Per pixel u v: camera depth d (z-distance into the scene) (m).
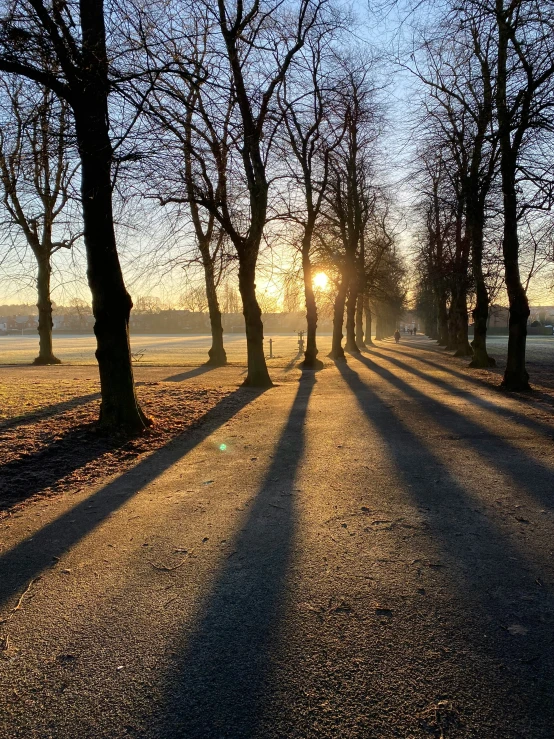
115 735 1.95
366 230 28.44
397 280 35.41
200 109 7.39
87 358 30.39
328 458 6.15
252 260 13.40
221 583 3.13
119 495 4.95
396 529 3.93
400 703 2.10
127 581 3.18
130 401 7.87
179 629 2.64
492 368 19.28
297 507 4.47
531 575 3.18
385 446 6.71
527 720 1.99
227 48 10.28
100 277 7.52
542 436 7.15
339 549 3.59
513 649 2.43
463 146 10.78
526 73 8.64
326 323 104.31
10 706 2.12
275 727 1.98
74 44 6.12
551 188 7.92
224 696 2.15
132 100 6.41
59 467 5.95
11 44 5.94
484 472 5.44
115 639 2.57
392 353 31.17
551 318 110.75
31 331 109.69
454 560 3.39
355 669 2.31
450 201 14.49
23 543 3.81
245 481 5.32
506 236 12.23
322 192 18.97
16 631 2.66
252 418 9.16
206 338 69.00
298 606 2.84
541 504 4.45
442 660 2.36
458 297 26.05
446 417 8.79
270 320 108.56
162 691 2.19
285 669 2.31
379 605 2.84
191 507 4.55
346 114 14.98
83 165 7.19
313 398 11.59
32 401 11.15
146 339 66.44
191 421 8.91
